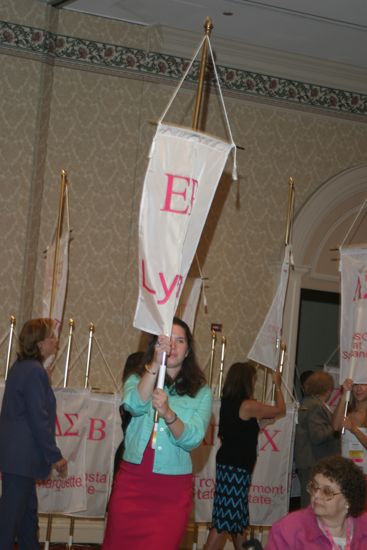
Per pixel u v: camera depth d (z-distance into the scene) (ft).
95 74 28.17
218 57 29.35
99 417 23.21
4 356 26.07
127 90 28.50
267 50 29.63
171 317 13.98
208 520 24.26
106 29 28.30
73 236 27.71
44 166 27.48
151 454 14.03
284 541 11.47
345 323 22.09
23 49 26.68
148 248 14.25
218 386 28.35
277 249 30.19
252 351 24.86
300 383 31.83
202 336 29.12
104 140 28.19
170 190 14.42
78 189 27.81
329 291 31.27
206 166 14.69
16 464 18.15
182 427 13.67
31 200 26.58
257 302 29.86
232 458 21.04
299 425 24.53
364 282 21.89
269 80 30.14
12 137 26.48
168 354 13.75
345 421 20.68
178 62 28.94
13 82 26.55
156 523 13.87
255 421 21.34
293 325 29.94
